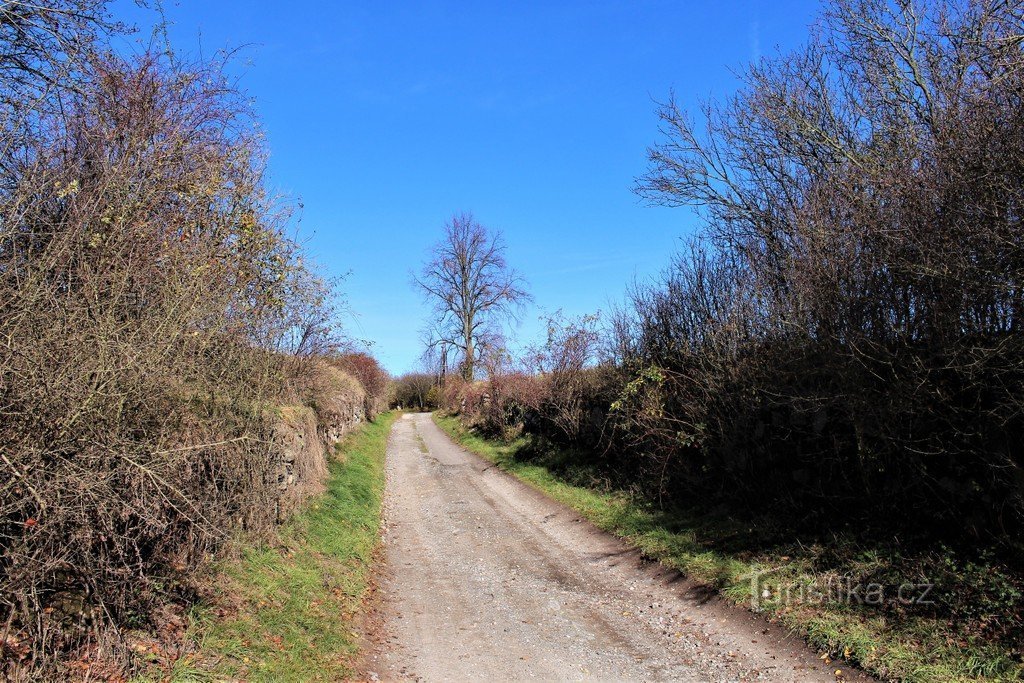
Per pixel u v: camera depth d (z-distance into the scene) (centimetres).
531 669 633
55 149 522
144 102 718
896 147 869
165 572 582
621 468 1533
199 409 661
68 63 565
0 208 456
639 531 1133
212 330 689
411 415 5450
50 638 422
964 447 695
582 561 1065
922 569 687
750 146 1373
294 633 621
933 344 677
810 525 910
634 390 1331
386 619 796
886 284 739
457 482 1895
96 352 481
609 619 791
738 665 625
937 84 805
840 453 891
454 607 848
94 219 538
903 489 770
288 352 1170
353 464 1725
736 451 1082
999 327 625
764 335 1029
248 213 826
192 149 746
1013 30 690
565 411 1856
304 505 1064
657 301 1420
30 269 455
